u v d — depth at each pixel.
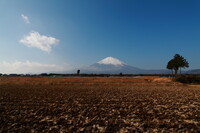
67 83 55.22
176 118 10.80
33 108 14.98
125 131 8.66
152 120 10.51
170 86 43.47
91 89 35.66
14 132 8.89
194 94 24.34
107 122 10.38
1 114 12.85
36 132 8.84
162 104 16.00
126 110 13.64
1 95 24.91
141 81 60.12
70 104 16.86
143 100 18.78
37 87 42.19
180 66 58.06
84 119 11.20
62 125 9.98
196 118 10.74
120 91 30.36
